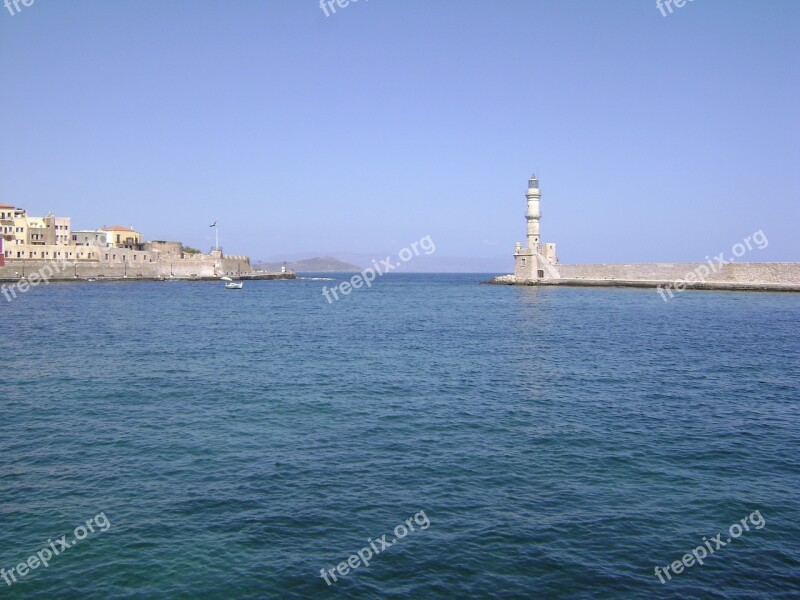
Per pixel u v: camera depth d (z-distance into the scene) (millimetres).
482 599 11742
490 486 16719
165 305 85250
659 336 49312
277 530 14188
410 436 21016
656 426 22422
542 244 159125
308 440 20500
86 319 62125
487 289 149250
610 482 17078
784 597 11867
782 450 19797
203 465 18141
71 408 24484
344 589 12023
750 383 30172
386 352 40031
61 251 153750
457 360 36812
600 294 116562
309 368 33688
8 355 37375
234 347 41938
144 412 23984
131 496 15930
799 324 58312
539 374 32344
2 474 17328
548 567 12789
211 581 12281
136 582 12234
